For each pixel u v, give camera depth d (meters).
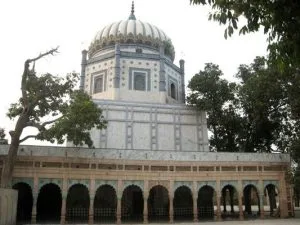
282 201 35.31
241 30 9.28
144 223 31.08
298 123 39.28
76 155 32.16
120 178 32.62
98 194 36.47
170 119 44.81
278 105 40.84
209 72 46.00
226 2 9.23
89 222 30.88
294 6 8.40
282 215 35.12
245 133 44.50
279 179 35.78
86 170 32.19
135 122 43.56
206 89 45.09
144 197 32.62
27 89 29.83
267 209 55.41
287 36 8.85
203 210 39.16
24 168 31.02
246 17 9.16
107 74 47.50
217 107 45.38
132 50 49.44
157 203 38.00
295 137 38.72
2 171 30.12
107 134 42.16
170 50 52.62
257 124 41.72
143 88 47.19
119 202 32.06
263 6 8.94
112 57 47.81
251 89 40.72
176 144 43.81
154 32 51.59
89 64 49.69
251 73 45.88
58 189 35.56
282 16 8.60
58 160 31.77
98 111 32.31
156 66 48.34
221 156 35.12
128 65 47.50
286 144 40.28
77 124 30.34
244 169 35.25
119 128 42.81
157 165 33.53
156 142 43.25
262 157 35.97
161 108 44.97
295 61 9.09
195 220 32.91
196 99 45.22
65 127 29.22
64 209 30.94
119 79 46.47
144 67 47.91
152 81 47.62
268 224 28.19
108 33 50.78
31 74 30.00
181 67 53.34
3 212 24.44
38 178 31.14
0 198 23.77
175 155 34.16
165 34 53.31
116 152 33.09
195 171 34.19
